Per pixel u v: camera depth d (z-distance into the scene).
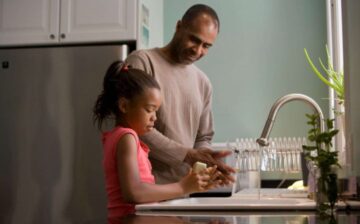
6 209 2.61
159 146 1.52
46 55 2.66
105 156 1.14
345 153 1.28
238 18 3.28
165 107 1.67
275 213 0.88
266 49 3.22
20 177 2.62
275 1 3.24
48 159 2.60
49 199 2.57
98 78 2.59
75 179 2.55
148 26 2.92
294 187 1.99
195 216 0.80
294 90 3.14
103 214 2.50
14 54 2.70
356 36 1.14
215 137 3.21
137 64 1.67
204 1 3.36
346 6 1.21
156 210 0.93
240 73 3.23
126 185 1.03
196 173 1.07
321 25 3.16
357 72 1.14
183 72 1.76
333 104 2.89
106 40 2.68
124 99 1.19
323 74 3.10
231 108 3.21
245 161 2.10
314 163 1.00
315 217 0.79
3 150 2.65
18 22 2.78
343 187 0.92
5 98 2.68
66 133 2.59
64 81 2.62
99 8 2.70
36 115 2.63
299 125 3.07
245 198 1.46
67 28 2.72
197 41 1.67
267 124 1.36
